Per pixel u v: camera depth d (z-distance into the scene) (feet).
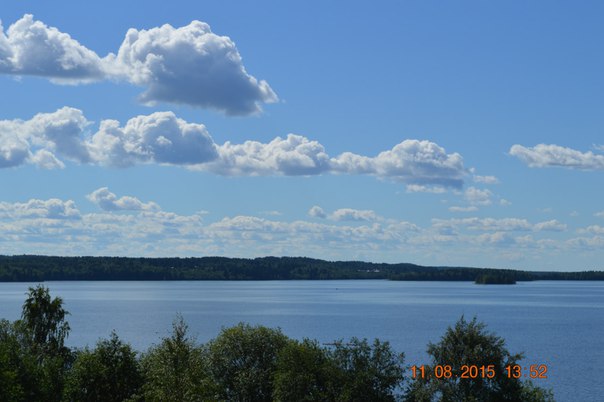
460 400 208.95
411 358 464.24
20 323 265.13
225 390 244.22
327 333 654.94
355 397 223.10
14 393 195.62
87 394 212.64
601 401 330.95
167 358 184.24
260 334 256.11
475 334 215.92
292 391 224.74
